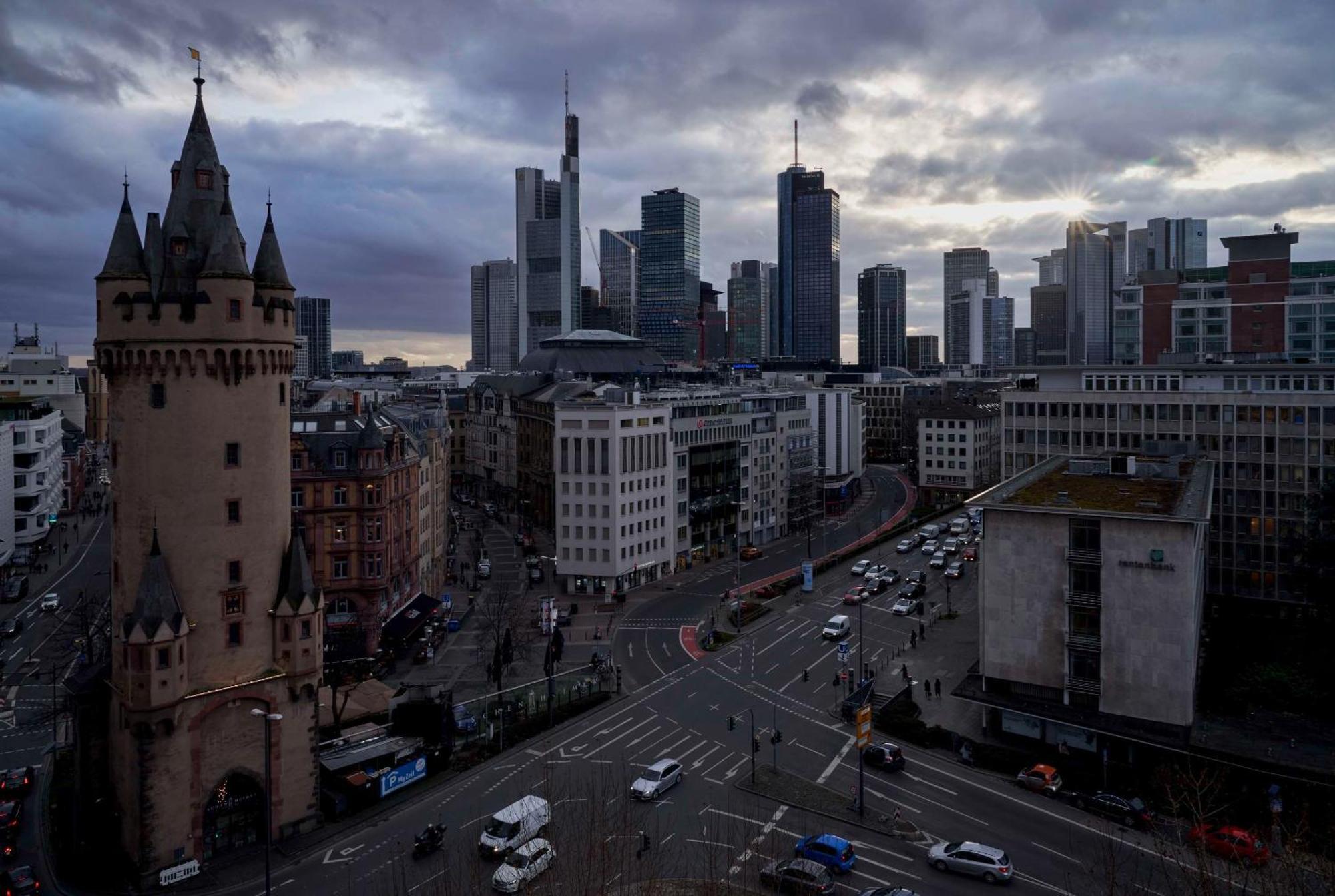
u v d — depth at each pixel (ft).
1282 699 285.43
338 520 381.60
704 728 301.84
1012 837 223.92
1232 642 369.91
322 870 213.46
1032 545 278.05
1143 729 258.16
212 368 221.87
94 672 233.14
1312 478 411.34
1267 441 421.59
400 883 203.21
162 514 219.00
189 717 218.18
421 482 463.83
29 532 551.18
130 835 215.31
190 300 221.25
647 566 522.06
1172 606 255.29
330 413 461.78
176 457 219.82
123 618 220.64
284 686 232.32
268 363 232.12
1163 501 283.59
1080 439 462.60
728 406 609.83
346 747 269.44
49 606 441.68
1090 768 263.49
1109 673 264.31
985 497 298.56
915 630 414.82
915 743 288.10
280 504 238.48
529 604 472.44
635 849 210.18
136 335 216.95
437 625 416.67
